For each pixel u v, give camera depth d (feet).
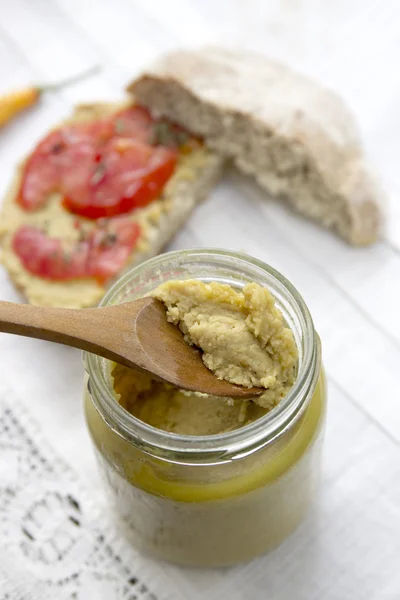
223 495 1.18
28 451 1.46
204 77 1.70
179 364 1.16
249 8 1.93
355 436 1.47
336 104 1.70
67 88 1.85
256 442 1.11
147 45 1.89
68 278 1.57
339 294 1.60
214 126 1.69
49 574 1.37
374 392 1.50
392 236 1.65
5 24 1.92
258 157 1.68
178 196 1.67
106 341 1.12
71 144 1.70
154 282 1.22
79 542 1.40
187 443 1.09
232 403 1.21
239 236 1.67
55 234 1.62
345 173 1.63
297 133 1.62
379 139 1.73
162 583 1.36
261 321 1.15
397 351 1.54
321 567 1.37
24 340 1.56
